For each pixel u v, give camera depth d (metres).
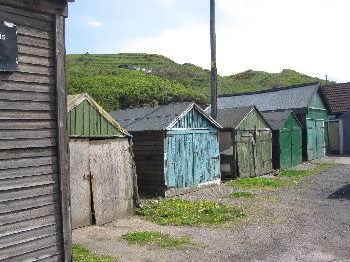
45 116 7.44
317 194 16.47
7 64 6.81
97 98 35.31
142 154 17.12
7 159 6.83
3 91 6.79
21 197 7.01
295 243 10.09
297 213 13.22
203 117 18.77
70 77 43.53
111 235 10.94
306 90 31.42
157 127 16.69
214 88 22.36
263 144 23.50
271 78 70.06
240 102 34.03
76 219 11.60
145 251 9.60
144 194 16.88
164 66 67.00
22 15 7.11
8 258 6.77
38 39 7.35
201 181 18.41
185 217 12.69
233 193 16.70
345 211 13.40
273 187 18.31
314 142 30.83
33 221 7.18
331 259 8.94
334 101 36.19
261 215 12.98
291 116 26.80
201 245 10.02
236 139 21.23
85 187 11.86
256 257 9.13
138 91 37.72
